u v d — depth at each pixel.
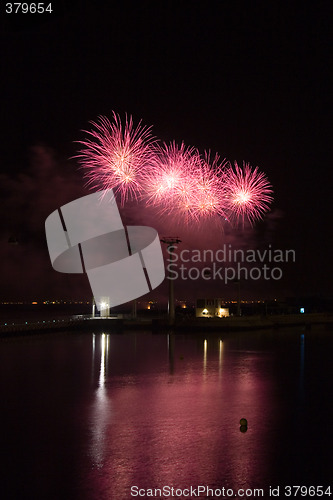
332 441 14.72
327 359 36.91
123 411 18.66
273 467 12.41
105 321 82.06
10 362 34.97
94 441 14.60
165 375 28.33
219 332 74.38
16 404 19.94
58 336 65.62
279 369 31.11
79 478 11.56
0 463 12.61
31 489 10.88
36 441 14.60
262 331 77.44
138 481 11.41
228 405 19.86
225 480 11.52
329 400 20.92
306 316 96.56
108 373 29.12
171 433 15.55
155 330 77.25
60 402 20.38
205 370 30.55
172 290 79.00
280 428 16.23
